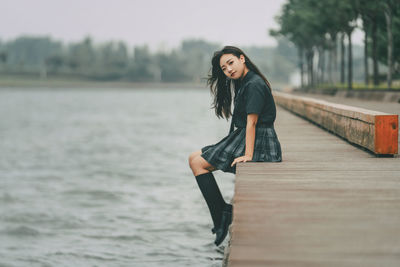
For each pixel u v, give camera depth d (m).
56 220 13.05
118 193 16.70
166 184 17.83
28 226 12.41
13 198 16.70
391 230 4.19
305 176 6.40
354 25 44.91
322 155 8.54
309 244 3.88
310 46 68.38
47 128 51.69
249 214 4.67
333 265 3.48
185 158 26.42
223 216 6.61
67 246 10.26
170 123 55.53
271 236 4.07
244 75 6.52
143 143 35.91
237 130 6.72
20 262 9.35
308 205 4.97
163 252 9.27
